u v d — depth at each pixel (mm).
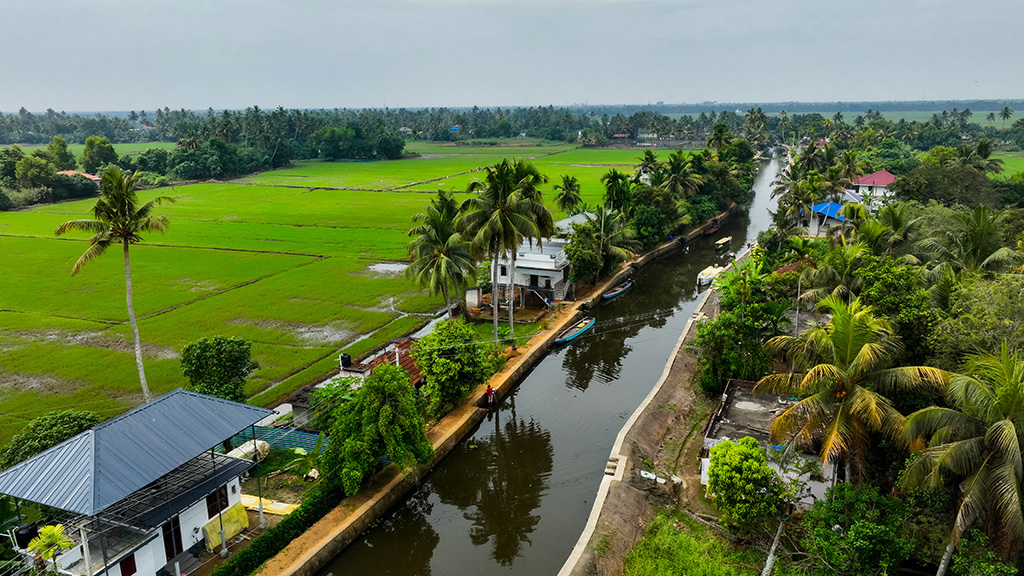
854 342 26156
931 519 24109
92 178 164500
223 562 26797
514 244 48719
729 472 26891
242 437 37125
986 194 78875
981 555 21969
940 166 82375
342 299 68625
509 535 31672
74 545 23562
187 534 26734
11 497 24906
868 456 29656
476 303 63594
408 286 73500
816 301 42219
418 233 56156
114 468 23656
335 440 31547
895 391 28094
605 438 40531
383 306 66062
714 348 43375
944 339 28734
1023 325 27234
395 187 166875
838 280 40812
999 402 20906
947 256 44562
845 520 25453
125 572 23891
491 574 28719
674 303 71562
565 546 30422
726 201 124625
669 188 106688
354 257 88938
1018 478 20719
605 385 49281
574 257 66750
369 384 32188
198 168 190000
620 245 80438
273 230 109312
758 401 36906
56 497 22547
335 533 29281
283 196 153375
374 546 31000
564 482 35844
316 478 33625
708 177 118000
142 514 25188
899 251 48969
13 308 65875
